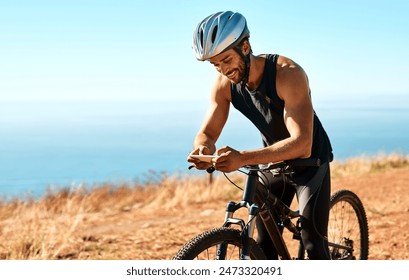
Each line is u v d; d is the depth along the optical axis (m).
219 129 5.30
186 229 11.15
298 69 4.82
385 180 18.70
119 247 9.50
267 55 4.98
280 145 4.46
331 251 6.17
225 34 4.46
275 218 5.14
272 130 5.12
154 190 17.86
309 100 4.77
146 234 10.62
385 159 25.95
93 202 15.34
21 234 9.66
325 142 5.26
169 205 15.05
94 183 17.58
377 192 15.73
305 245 5.21
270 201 5.01
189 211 14.16
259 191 4.83
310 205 5.11
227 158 4.18
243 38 4.63
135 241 9.98
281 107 4.91
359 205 6.83
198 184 17.95
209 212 13.66
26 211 12.44
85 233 10.65
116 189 17.86
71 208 13.65
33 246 9.12
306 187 5.14
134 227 11.60
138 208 15.15
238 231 4.47
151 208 14.83
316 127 5.17
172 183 17.56
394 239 9.67
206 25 4.51
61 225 10.77
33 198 14.95
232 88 5.16
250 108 5.15
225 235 4.34
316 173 5.12
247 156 4.27
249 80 4.89
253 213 4.46
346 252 6.35
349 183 18.36
